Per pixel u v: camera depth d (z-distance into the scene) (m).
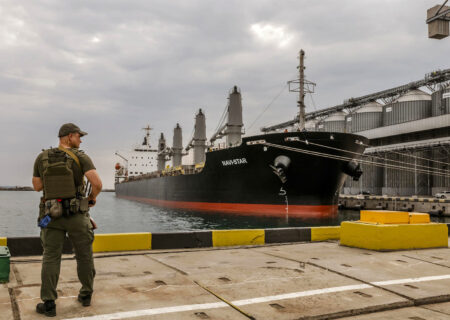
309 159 29.03
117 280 5.49
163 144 72.44
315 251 8.24
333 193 30.81
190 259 7.21
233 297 4.78
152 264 6.69
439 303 5.00
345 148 29.30
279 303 4.60
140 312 4.14
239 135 38.69
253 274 6.00
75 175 4.07
